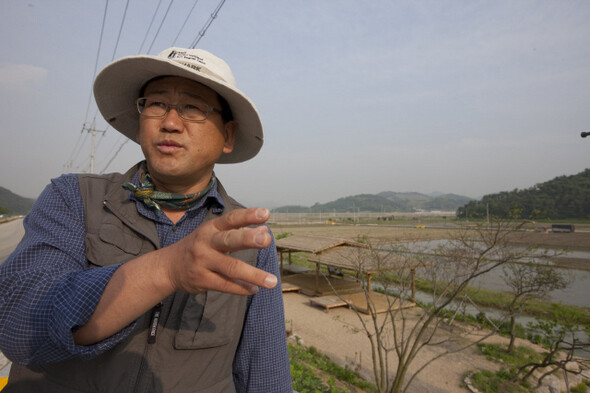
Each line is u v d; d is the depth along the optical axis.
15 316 0.70
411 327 14.58
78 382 1.02
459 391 9.95
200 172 1.25
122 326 0.70
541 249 39.22
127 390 1.02
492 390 9.86
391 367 11.24
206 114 1.22
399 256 11.11
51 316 0.67
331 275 23.62
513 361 11.67
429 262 10.10
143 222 1.15
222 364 1.19
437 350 12.55
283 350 1.47
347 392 8.98
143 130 1.21
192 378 1.10
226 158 1.85
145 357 1.05
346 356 11.93
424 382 10.41
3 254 19.80
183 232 1.24
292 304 17.89
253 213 0.58
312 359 11.34
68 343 0.67
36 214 1.04
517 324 14.78
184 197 1.21
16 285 0.74
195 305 1.11
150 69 1.20
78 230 1.04
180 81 1.21
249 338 1.38
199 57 1.26
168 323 1.09
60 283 0.71
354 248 18.50
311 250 19.58
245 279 0.59
